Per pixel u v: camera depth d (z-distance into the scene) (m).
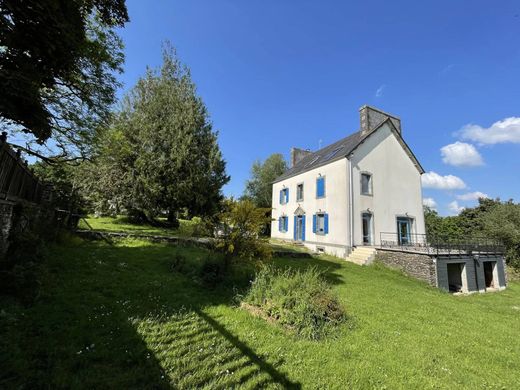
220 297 5.95
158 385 2.75
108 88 9.69
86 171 17.52
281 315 4.94
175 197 19.03
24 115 5.71
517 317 8.55
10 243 5.71
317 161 21.47
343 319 5.39
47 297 4.44
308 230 20.69
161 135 19.45
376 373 3.56
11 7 4.70
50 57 5.66
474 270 14.48
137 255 8.75
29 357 2.85
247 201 7.66
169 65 21.97
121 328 3.85
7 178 5.85
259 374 3.23
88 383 2.61
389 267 14.35
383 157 19.03
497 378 3.86
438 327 5.93
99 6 7.34
